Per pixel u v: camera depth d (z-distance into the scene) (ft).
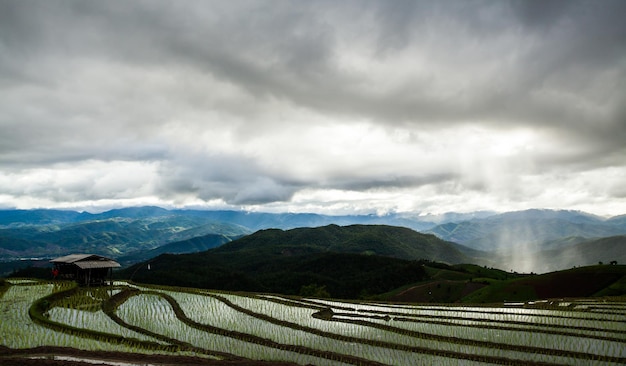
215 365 73.87
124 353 79.41
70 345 90.63
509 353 98.78
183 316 138.62
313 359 91.40
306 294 332.19
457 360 92.32
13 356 77.56
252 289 468.34
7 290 184.03
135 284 235.40
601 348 103.71
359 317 149.28
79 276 212.64
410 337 114.52
